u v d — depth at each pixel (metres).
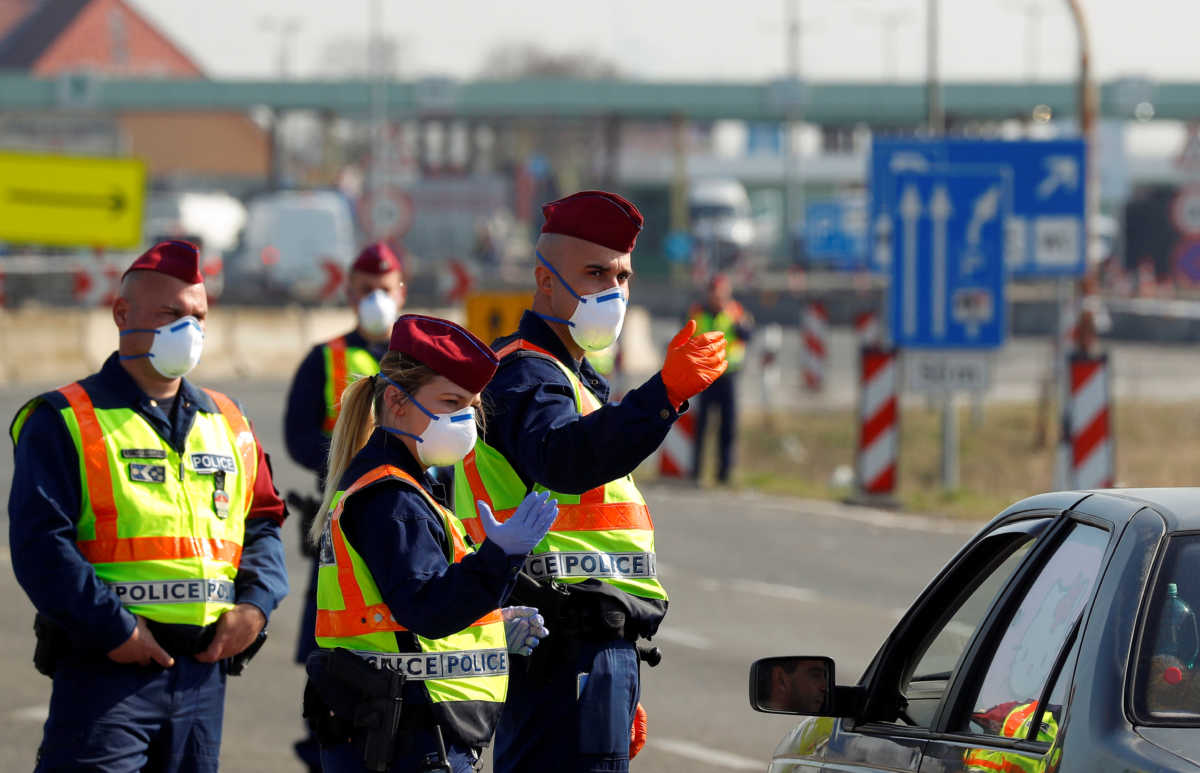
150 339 18.11
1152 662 12.28
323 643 15.60
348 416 15.90
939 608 16.00
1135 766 11.59
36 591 17.34
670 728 31.38
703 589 45.41
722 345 15.54
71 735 17.53
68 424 17.84
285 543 51.75
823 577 47.19
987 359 58.81
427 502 15.42
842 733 16.17
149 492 18.05
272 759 28.78
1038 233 60.34
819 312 102.88
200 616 18.11
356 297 28.77
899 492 64.56
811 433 87.12
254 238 188.88
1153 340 157.88
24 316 110.50
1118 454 81.00
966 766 13.62
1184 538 12.91
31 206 96.38
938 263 58.38
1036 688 13.37
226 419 19.02
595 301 17.08
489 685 15.75
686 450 67.81
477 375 15.45
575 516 17.12
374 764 15.18
